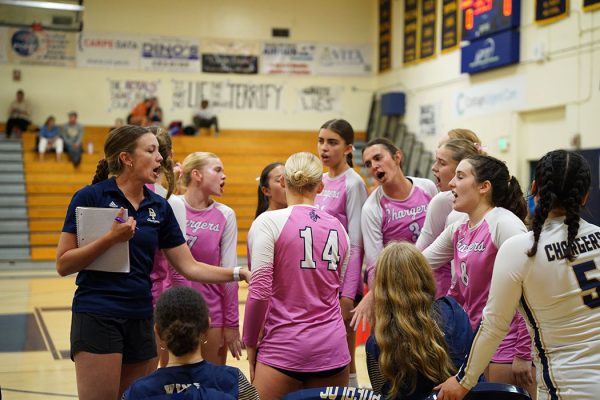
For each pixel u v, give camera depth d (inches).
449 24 628.1
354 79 804.6
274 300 133.7
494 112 560.1
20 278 538.9
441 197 159.9
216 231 177.9
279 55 796.0
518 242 107.8
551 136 501.0
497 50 540.4
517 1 522.9
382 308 115.6
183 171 178.5
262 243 131.5
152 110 749.9
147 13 772.6
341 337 134.1
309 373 130.0
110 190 130.5
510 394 109.4
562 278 104.2
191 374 104.6
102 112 761.6
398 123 734.5
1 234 630.5
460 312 120.3
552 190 105.1
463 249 140.3
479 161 137.8
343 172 185.3
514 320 140.3
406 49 719.1
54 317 370.3
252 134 792.3
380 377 115.4
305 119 800.9
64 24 650.2
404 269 115.4
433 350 112.3
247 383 108.3
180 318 103.4
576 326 103.4
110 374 125.9
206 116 767.7
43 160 695.1
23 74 742.5
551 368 105.0
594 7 448.5
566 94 477.4
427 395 113.2
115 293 127.3
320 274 132.7
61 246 126.6
